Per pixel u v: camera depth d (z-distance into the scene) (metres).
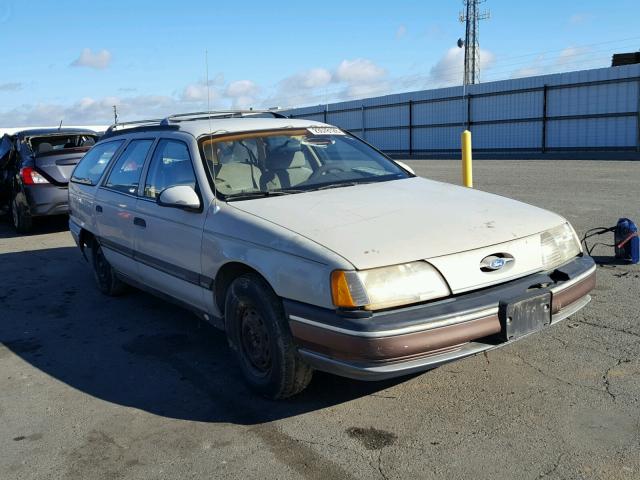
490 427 3.30
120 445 3.36
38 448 3.38
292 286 3.34
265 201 4.04
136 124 6.29
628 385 3.66
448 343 3.14
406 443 3.21
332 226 3.51
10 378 4.38
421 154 35.56
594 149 27.36
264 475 3.00
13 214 10.66
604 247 7.03
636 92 25.48
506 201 4.12
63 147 10.97
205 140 4.54
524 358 4.13
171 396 3.94
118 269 5.68
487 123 31.94
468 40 52.22
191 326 5.30
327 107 42.59
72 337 5.17
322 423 3.47
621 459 2.94
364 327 3.04
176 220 4.37
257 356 3.80
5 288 6.87
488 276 3.38
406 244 3.29
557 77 28.19
